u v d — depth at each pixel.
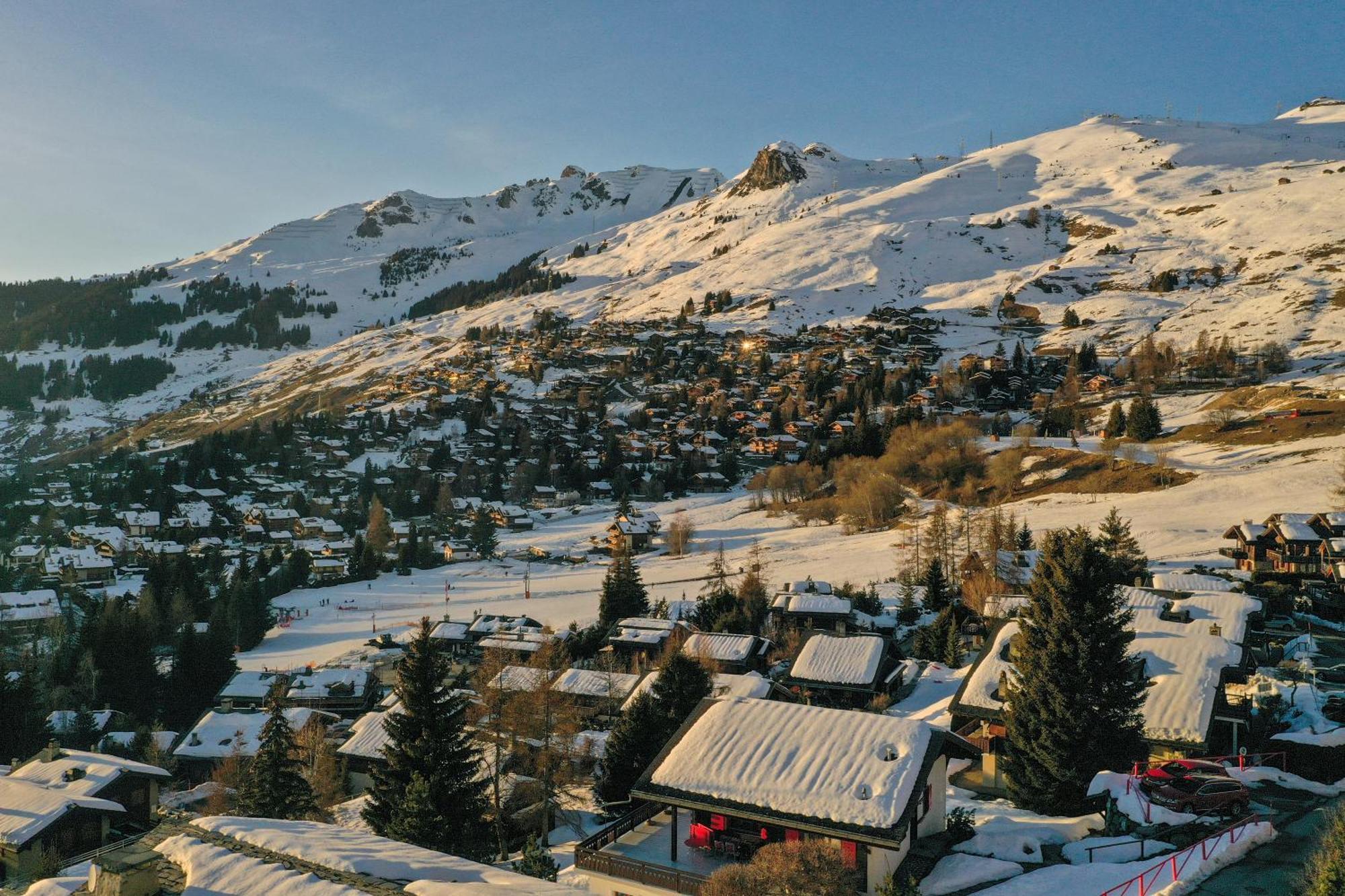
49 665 90.31
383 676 96.88
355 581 150.38
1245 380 184.88
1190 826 30.38
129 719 82.69
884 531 144.25
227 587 125.00
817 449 199.62
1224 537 90.75
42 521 179.00
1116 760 36.47
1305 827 29.53
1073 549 37.69
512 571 152.12
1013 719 38.34
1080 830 32.94
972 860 30.36
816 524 161.38
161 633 109.81
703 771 31.97
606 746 47.75
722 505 188.25
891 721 32.84
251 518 187.88
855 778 30.11
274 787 49.50
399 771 42.56
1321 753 34.31
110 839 43.09
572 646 90.06
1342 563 77.56
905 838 30.55
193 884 23.94
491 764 48.88
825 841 29.00
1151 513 116.56
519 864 39.41
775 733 33.16
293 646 113.75
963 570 97.38
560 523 191.00
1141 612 49.97
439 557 164.50
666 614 101.31
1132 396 195.25
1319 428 137.50
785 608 93.06
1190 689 41.59
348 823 49.38
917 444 171.75
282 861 25.67
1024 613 39.88
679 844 32.78
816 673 67.88
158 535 175.12
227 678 92.94
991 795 42.00
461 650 103.06
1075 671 36.72
